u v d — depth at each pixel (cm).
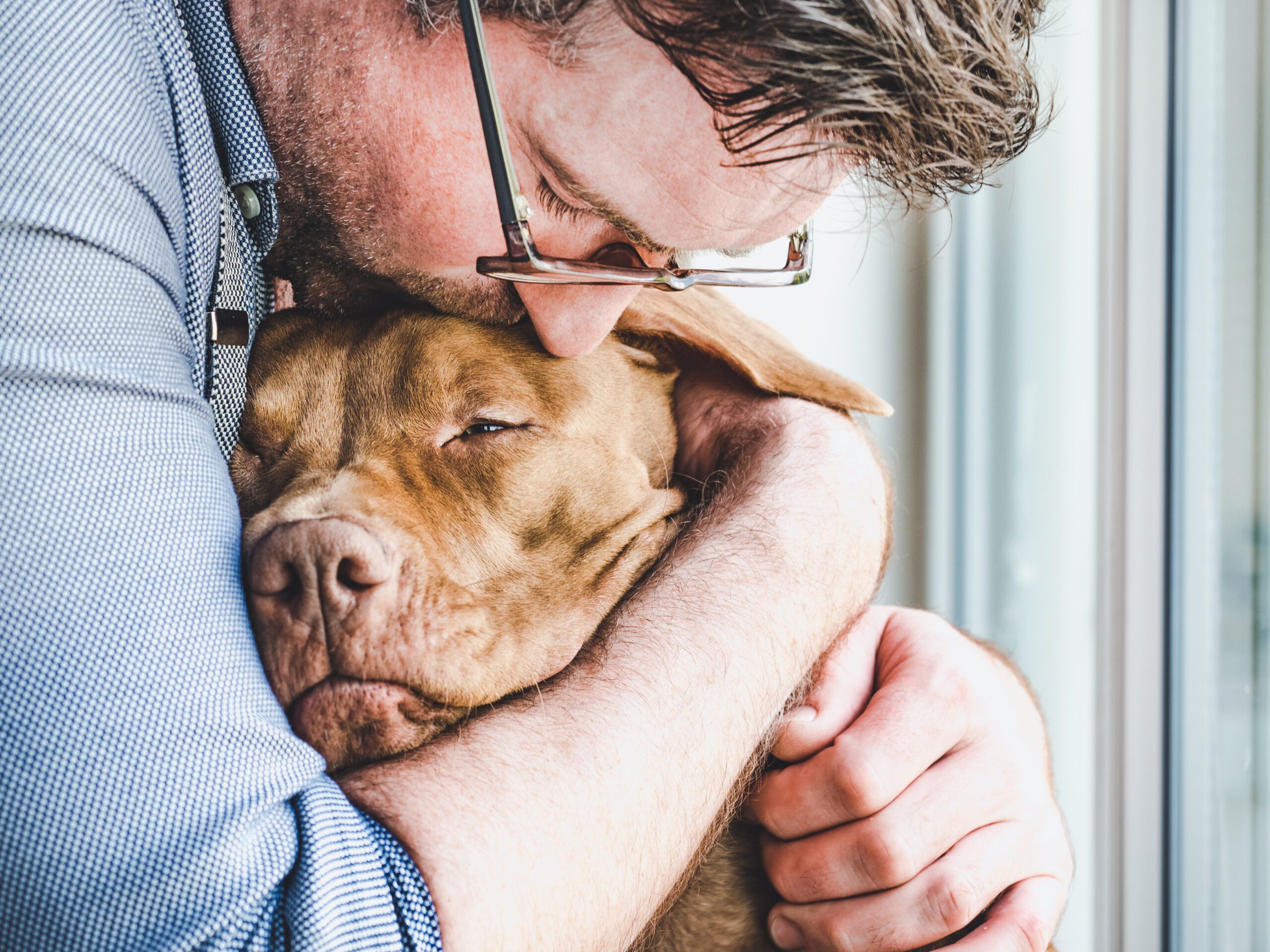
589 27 80
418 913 67
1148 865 207
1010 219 230
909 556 237
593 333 103
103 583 62
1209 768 200
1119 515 212
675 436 129
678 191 85
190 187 79
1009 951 102
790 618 100
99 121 67
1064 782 224
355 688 92
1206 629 201
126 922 60
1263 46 188
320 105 90
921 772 105
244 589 82
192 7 86
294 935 62
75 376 63
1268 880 189
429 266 100
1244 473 193
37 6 65
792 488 112
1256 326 190
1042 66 209
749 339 130
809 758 105
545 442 111
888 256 226
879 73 75
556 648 103
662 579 101
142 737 61
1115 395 212
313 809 67
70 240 64
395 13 86
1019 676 128
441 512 104
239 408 103
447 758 78
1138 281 208
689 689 89
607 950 77
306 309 111
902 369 231
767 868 109
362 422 107
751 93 75
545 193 90
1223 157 197
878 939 102
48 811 59
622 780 80
